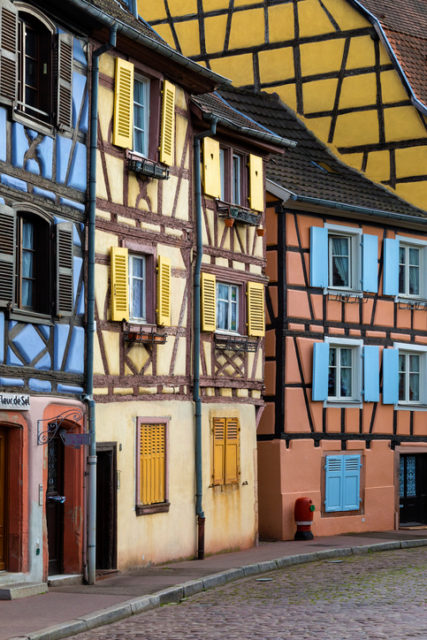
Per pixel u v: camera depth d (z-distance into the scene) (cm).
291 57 2777
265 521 2273
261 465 2292
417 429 2569
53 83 1512
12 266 1400
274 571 1769
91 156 1606
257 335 2138
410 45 2795
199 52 2872
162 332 1814
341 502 2386
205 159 1975
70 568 1552
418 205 2658
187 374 1902
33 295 1495
